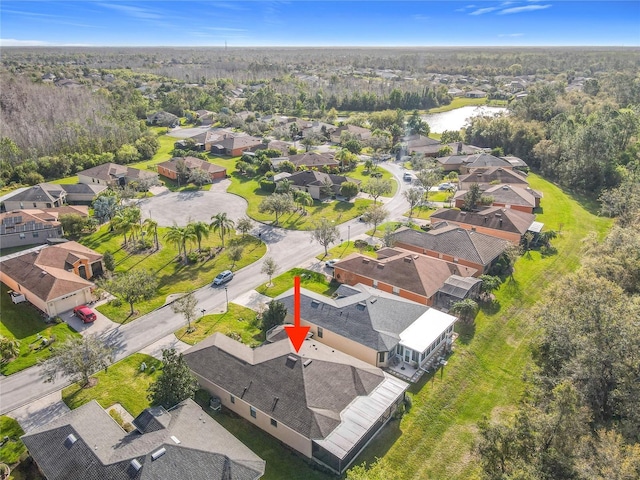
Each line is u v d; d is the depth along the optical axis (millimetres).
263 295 57250
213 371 39719
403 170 116688
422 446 35625
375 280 56781
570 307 41156
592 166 98500
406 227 72562
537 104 148500
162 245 71125
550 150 110375
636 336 34062
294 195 89562
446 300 54156
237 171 112562
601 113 124250
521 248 68938
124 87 199500
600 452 27031
